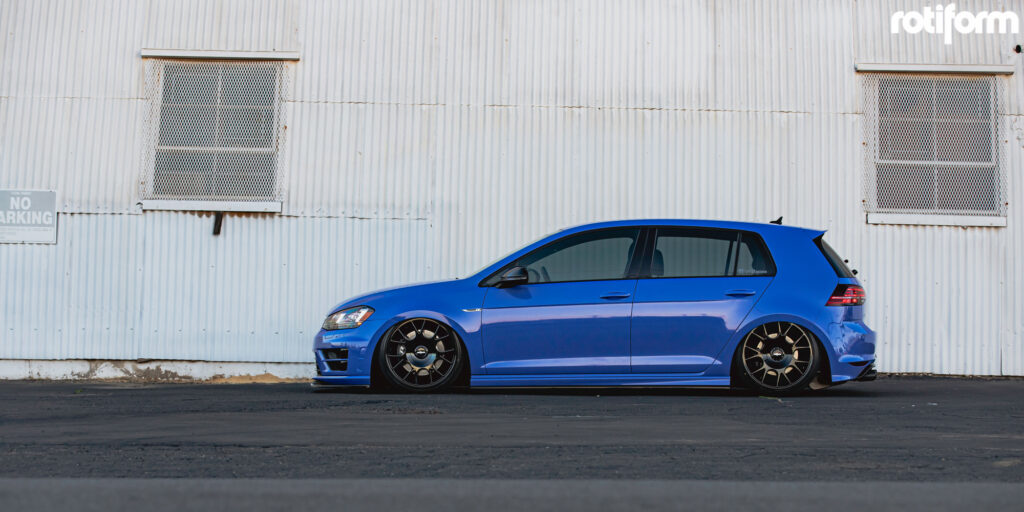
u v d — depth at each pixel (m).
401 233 11.26
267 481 4.00
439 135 11.34
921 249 11.29
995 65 11.38
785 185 11.35
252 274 11.20
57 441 5.27
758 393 8.42
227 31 11.38
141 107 11.29
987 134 11.41
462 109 11.37
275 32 11.39
